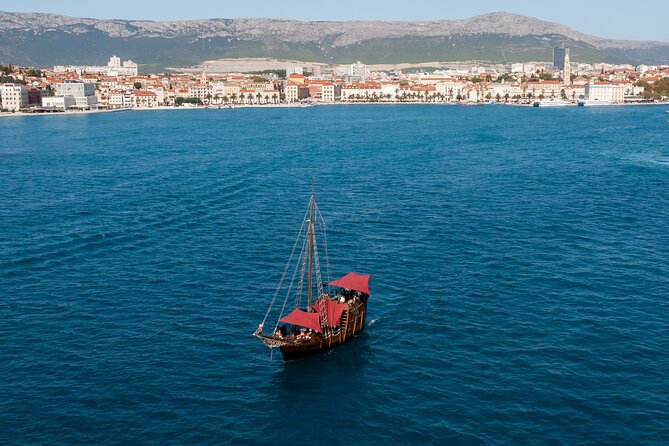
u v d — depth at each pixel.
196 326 88.12
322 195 172.12
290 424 67.50
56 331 86.44
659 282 103.06
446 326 87.88
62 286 102.19
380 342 84.06
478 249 120.56
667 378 74.38
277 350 82.06
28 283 103.44
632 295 97.81
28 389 72.81
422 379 75.19
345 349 82.31
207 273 108.12
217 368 77.69
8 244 123.94
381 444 64.50
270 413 69.25
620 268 109.75
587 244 124.06
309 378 75.75
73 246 122.69
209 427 66.94
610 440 64.06
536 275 106.25
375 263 112.69
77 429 66.19
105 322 89.25
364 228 136.12
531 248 121.19
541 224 139.50
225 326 88.25
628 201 164.62
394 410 69.62
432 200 165.12
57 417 68.00
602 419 67.19
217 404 70.62
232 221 142.62
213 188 181.12
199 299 97.19
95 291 100.06
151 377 75.44
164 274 107.62
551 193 174.88
